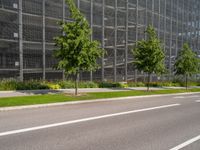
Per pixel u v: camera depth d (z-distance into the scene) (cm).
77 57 1853
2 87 2189
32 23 2845
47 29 2994
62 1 3147
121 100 1945
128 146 722
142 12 4384
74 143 740
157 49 2644
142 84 3641
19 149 679
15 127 917
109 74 3712
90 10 3475
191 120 1141
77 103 1662
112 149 691
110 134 853
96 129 920
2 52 2586
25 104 1423
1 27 2589
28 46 2803
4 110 1291
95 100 1814
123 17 3981
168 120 1131
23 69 2748
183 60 3441
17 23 2708
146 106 1598
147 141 777
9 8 2648
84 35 1888
